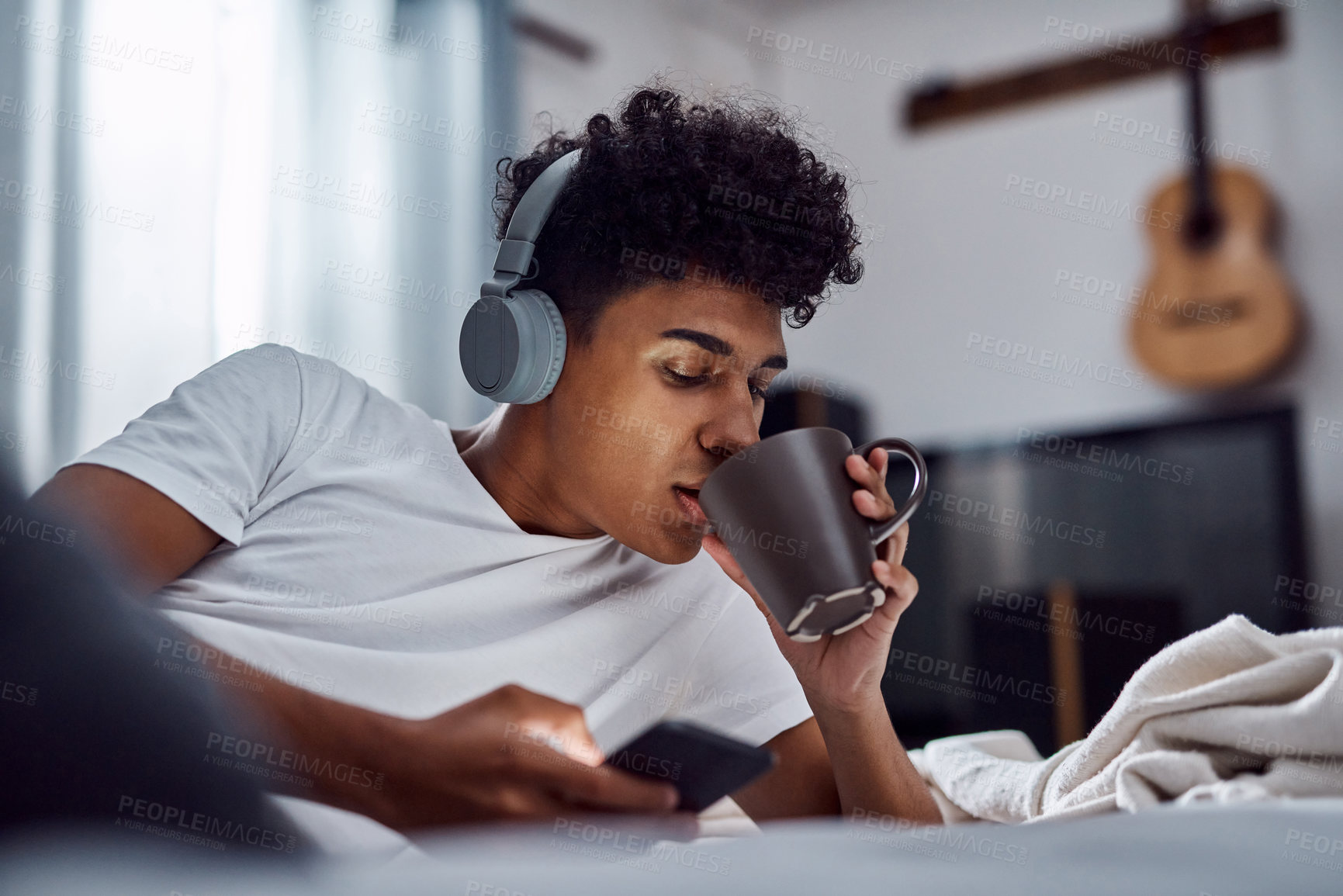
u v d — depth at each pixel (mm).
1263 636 741
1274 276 2986
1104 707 2443
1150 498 2863
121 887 241
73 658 281
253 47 2463
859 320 3758
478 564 1003
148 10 2227
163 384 2180
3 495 302
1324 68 3107
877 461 792
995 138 3621
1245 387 3010
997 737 1105
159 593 910
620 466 901
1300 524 2688
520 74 3115
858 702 914
